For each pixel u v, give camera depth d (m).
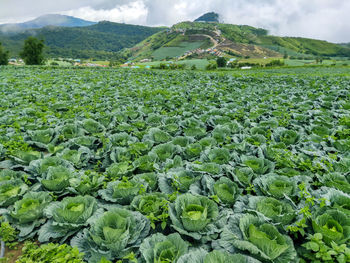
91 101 12.42
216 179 4.93
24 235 3.67
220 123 8.45
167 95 13.70
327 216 3.32
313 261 3.09
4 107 10.94
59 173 4.66
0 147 6.09
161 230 3.75
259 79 22.39
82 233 3.66
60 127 7.65
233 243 3.19
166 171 5.00
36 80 19.88
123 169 5.00
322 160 5.28
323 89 15.43
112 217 3.35
